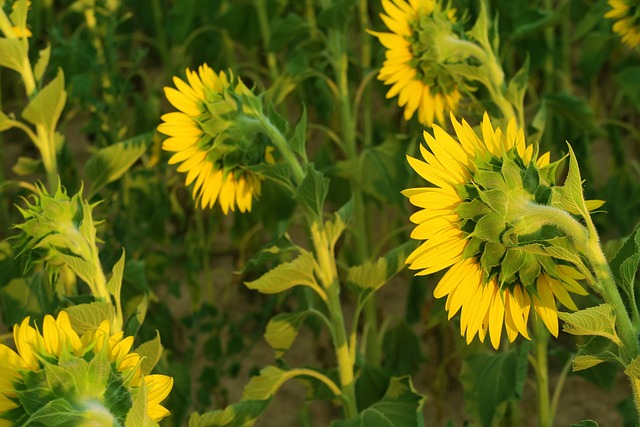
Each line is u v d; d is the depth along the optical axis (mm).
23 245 1934
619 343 1613
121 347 1619
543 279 1638
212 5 3814
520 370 2498
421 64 2252
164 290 4062
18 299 2488
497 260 1615
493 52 2238
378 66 2926
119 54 4887
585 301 2879
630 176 3662
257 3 3584
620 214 3477
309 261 2162
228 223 4305
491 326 1636
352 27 4449
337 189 3125
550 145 3600
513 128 1647
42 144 2414
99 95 3340
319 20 2795
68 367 1562
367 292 2254
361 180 2863
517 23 3057
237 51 4977
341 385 2287
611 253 2398
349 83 3785
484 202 1595
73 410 1550
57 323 1598
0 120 2383
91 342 1609
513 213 1604
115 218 3037
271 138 2105
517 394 2469
